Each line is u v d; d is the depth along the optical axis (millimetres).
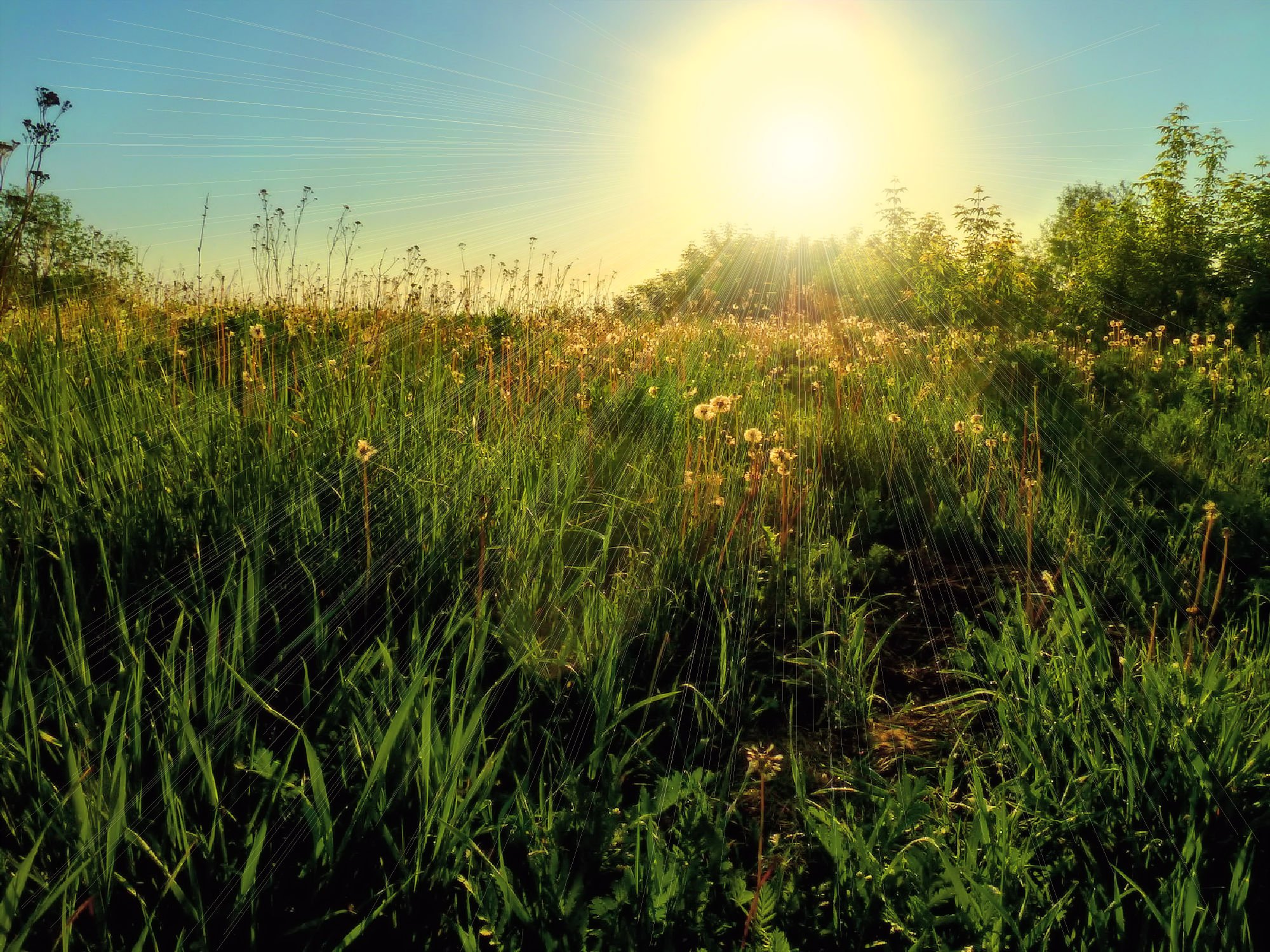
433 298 5508
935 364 6734
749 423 4672
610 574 2508
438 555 2389
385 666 1680
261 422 3205
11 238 3588
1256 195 15555
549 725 1806
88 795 1315
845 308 15922
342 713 1665
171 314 5234
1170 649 2035
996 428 4406
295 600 2146
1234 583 2625
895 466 4156
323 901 1256
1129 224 16453
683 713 1929
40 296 4203
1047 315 14234
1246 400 5344
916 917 1219
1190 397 5430
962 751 1809
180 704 1470
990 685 2023
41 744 1463
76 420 2920
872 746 1835
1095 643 1923
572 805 1482
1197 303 15062
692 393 4707
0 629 1772
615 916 1213
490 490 2809
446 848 1306
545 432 3701
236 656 1729
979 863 1384
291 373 4117
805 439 4332
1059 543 2988
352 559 2395
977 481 3789
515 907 1197
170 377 3762
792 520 3223
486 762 1509
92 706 1563
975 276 14414
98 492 2461
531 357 5066
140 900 1153
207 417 3109
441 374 4406
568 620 2092
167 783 1301
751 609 2445
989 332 10133
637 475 3357
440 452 3125
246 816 1404
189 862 1183
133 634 1880
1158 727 1620
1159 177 16156
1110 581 2674
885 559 2996
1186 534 3045
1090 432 4695
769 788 1663
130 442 2793
